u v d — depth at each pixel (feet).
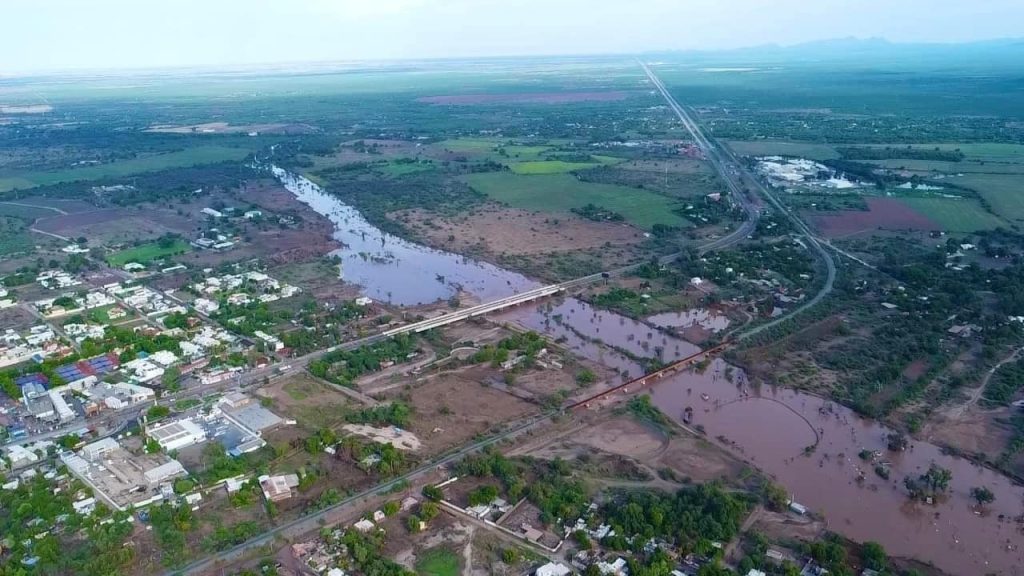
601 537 423.64
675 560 406.82
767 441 539.29
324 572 397.80
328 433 524.52
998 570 404.98
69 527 431.84
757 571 394.73
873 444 536.01
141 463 500.33
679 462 508.53
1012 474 495.41
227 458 497.46
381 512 445.37
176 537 419.54
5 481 479.41
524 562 404.98
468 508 451.12
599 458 510.58
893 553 417.90
